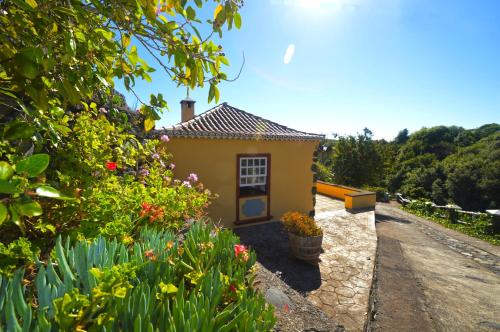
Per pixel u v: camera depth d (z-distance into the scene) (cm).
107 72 187
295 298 294
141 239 253
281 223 905
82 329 128
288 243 730
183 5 152
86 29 154
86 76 166
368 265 623
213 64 186
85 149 296
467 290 559
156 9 174
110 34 174
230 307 175
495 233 1190
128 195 312
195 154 762
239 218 853
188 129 739
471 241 1068
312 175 1015
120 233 246
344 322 407
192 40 182
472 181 3456
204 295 178
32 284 171
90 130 312
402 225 1238
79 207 250
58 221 240
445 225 1398
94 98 388
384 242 842
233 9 166
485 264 786
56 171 252
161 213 310
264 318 174
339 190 1571
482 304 496
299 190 984
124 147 396
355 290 505
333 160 2261
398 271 613
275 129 941
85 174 291
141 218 296
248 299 183
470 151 4184
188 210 408
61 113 221
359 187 2120
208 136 735
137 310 143
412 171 4291
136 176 453
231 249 252
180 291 153
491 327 417
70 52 127
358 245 764
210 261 221
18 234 224
